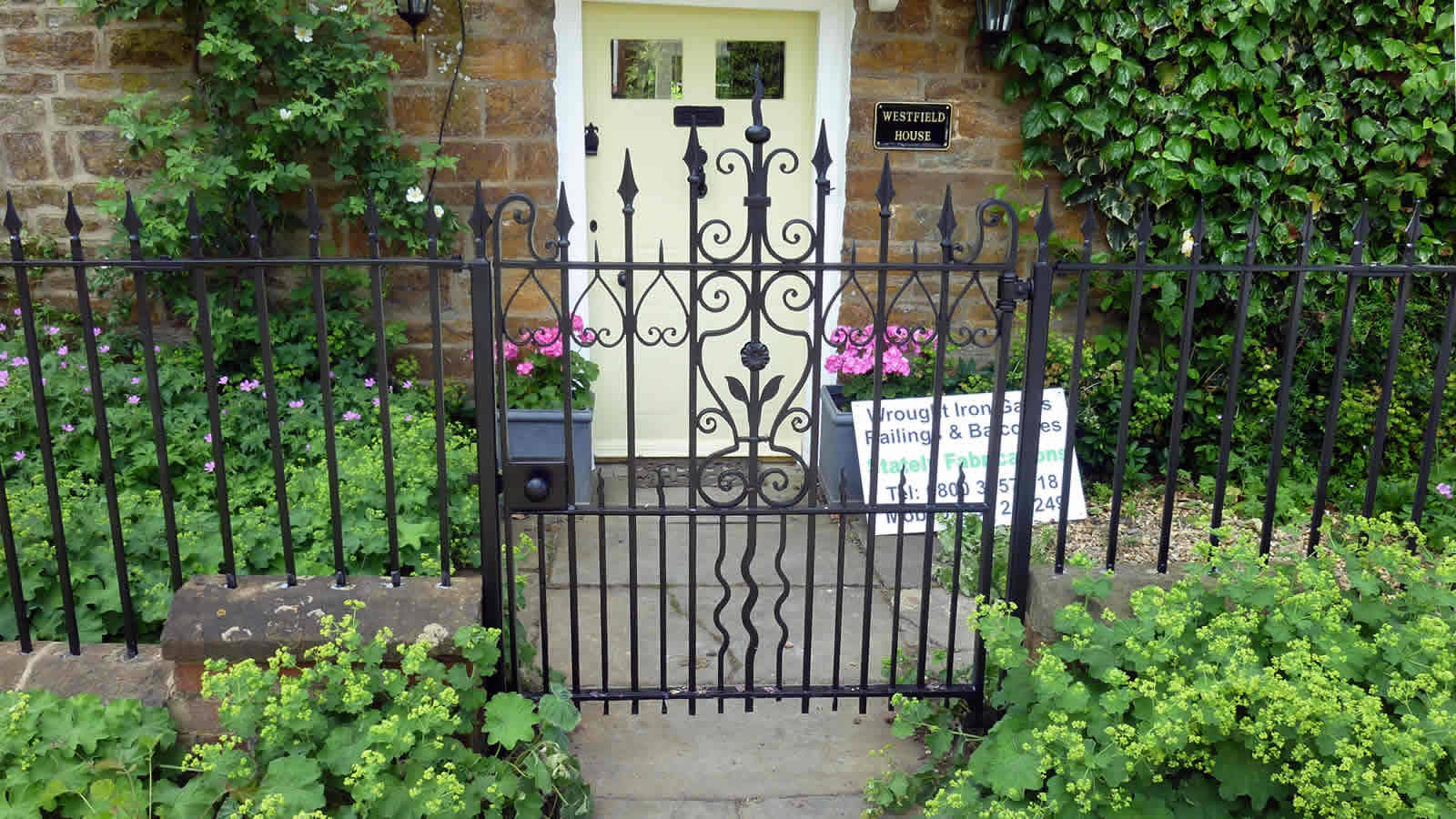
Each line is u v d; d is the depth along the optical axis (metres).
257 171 4.30
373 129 4.28
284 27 4.18
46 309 4.54
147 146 4.06
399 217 4.31
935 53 4.54
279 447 2.43
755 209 2.34
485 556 2.54
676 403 5.13
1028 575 2.68
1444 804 2.00
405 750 2.13
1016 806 2.31
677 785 2.62
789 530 4.31
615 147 4.77
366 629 2.36
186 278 4.39
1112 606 2.55
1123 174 4.61
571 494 2.54
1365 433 4.39
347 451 3.86
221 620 2.34
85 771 2.14
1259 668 2.20
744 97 4.75
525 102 4.50
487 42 4.43
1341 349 2.52
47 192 4.53
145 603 2.82
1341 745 2.01
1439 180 4.68
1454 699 2.19
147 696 2.35
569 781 2.45
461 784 2.17
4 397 3.82
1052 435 4.41
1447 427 4.29
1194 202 4.64
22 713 2.14
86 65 4.40
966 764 2.61
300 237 4.60
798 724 2.88
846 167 4.65
